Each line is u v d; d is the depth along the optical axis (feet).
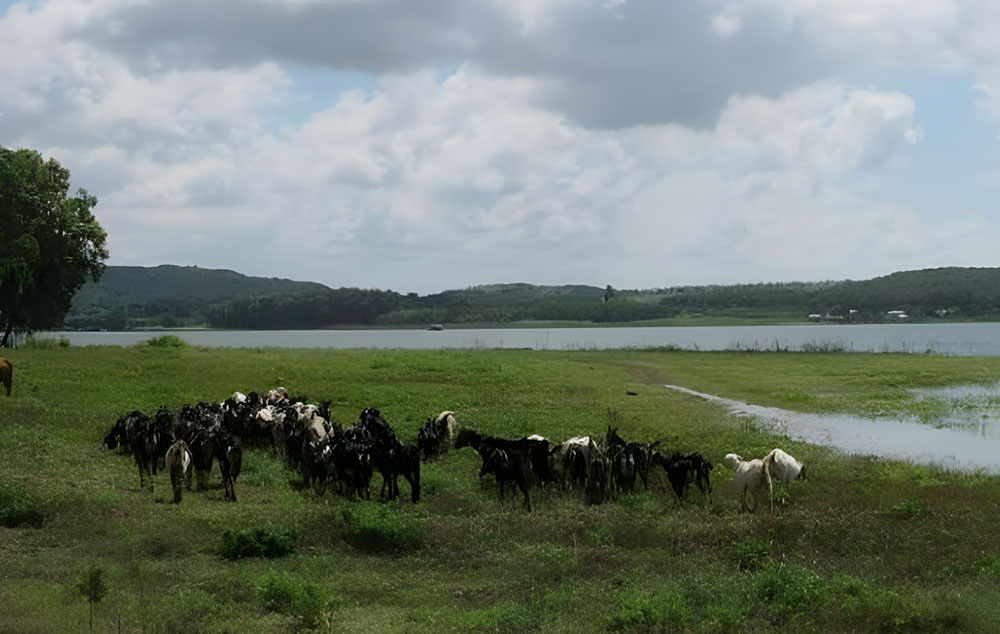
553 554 43.88
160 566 41.37
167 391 111.14
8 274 185.06
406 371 133.69
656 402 113.19
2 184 185.98
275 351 180.45
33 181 194.90
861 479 65.05
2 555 42.57
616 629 33.68
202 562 42.55
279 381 122.01
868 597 35.63
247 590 37.83
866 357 196.54
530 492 59.77
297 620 33.88
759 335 522.47
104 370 127.75
